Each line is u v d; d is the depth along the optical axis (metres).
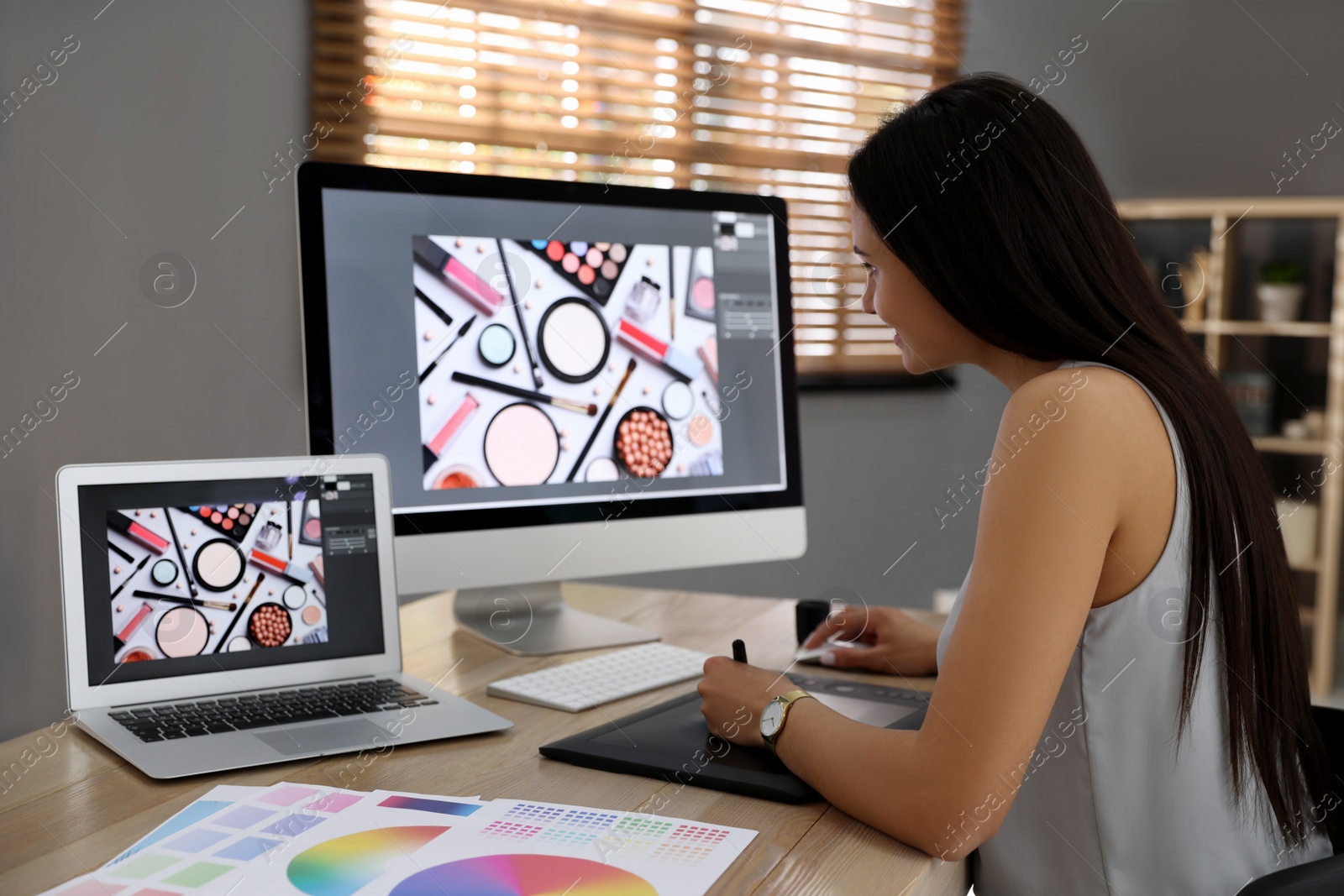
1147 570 0.75
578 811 0.67
